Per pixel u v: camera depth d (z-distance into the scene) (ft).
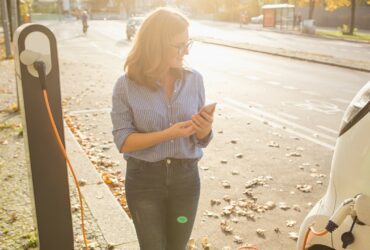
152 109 7.84
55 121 8.32
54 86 8.16
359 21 161.17
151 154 7.91
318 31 144.46
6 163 19.25
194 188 8.42
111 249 12.37
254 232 14.03
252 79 46.16
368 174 7.06
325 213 7.82
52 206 8.70
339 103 34.04
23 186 16.65
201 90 8.45
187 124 7.55
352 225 6.94
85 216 14.19
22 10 102.73
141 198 8.08
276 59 65.21
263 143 23.82
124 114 7.90
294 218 15.01
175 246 8.82
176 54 7.72
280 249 13.05
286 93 38.34
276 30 143.84
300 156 21.67
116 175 18.83
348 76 48.26
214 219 14.88
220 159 21.20
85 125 27.35
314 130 26.43
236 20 220.23
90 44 91.97
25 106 8.04
